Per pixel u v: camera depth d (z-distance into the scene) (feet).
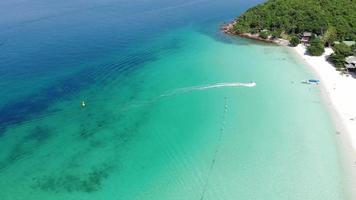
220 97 252.01
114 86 273.75
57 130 220.84
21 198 170.50
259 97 250.57
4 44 359.05
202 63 313.53
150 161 191.93
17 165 191.62
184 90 264.11
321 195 165.48
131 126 223.30
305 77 279.28
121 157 195.93
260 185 172.24
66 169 188.14
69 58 325.21
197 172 182.39
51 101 252.62
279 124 218.38
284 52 337.31
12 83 276.00
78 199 168.76
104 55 333.21
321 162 185.47
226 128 216.33
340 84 264.72
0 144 207.51
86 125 225.76
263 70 295.48
